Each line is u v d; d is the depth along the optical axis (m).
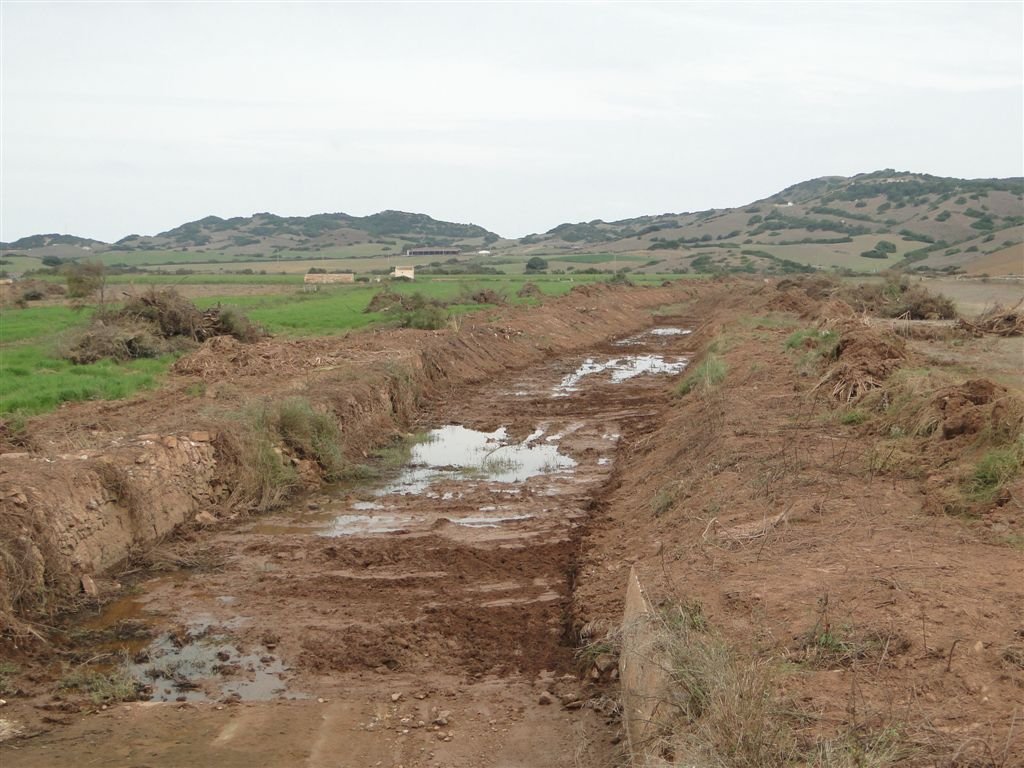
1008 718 4.88
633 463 15.19
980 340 27.91
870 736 4.70
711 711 4.90
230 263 145.00
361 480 14.79
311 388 17.55
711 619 6.54
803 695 5.27
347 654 8.16
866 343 17.70
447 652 8.24
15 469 10.29
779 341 25.23
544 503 13.15
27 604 8.73
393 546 11.13
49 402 16.53
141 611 9.25
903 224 164.50
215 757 6.36
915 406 12.34
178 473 12.23
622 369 29.56
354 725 6.88
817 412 14.33
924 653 5.70
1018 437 9.65
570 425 19.36
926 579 7.00
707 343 31.23
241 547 11.25
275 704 7.26
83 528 10.06
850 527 8.56
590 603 8.67
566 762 6.25
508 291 58.47
